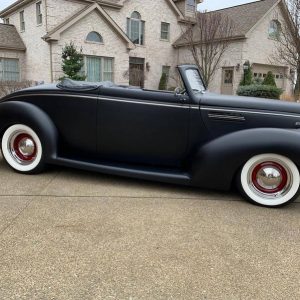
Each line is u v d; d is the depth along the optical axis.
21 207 3.18
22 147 4.14
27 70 20.48
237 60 20.03
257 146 3.38
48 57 18.11
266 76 19.28
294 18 14.79
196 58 20.27
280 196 3.45
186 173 3.73
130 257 2.42
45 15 18.03
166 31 23.23
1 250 2.44
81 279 2.16
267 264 2.41
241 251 2.57
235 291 2.10
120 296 2.02
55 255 2.41
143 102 3.77
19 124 4.08
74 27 18.03
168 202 3.47
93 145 3.99
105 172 3.89
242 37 19.45
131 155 3.93
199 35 22.14
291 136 3.34
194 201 3.54
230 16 21.77
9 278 2.14
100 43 19.08
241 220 3.12
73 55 17.08
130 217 3.06
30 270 2.22
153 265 2.34
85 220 2.96
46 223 2.88
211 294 2.07
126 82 20.53
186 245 2.62
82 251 2.47
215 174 3.53
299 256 2.53
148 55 22.62
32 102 4.10
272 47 20.92
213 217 3.16
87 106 3.91
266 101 3.69
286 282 2.21
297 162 3.32
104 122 3.89
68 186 3.79
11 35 20.67
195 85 3.97
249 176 3.51
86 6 18.73
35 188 3.69
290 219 3.20
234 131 3.58
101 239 2.65
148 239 2.69
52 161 4.02
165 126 3.74
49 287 2.07
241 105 3.59
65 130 4.03
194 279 2.21
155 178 3.73
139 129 3.81
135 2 21.58
